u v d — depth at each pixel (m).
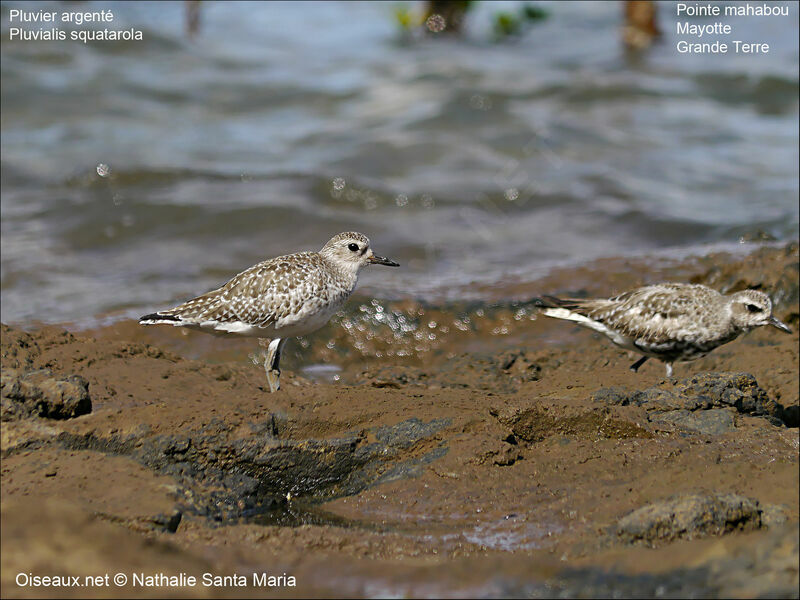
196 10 34.75
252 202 22.86
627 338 12.80
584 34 37.72
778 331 15.51
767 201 23.03
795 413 12.33
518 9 39.19
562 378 13.41
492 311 16.41
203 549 8.46
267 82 30.94
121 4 37.03
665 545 8.20
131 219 22.00
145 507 8.80
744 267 17.05
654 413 10.99
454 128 27.69
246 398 10.90
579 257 20.41
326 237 21.83
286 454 10.08
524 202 23.73
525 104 29.41
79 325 16.09
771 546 8.05
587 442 10.38
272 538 8.66
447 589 7.86
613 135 27.69
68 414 10.43
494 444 10.05
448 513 9.24
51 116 27.39
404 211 23.36
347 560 8.33
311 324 12.15
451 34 36.34
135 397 11.60
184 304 12.09
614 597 7.61
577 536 8.50
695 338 12.40
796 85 30.70
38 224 21.69
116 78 30.20
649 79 31.70
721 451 10.04
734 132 28.03
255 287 11.84
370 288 17.38
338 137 27.20
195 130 27.38
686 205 23.14
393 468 10.10
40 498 8.80
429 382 13.93
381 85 30.78
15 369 11.48
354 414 10.64
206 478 9.83
